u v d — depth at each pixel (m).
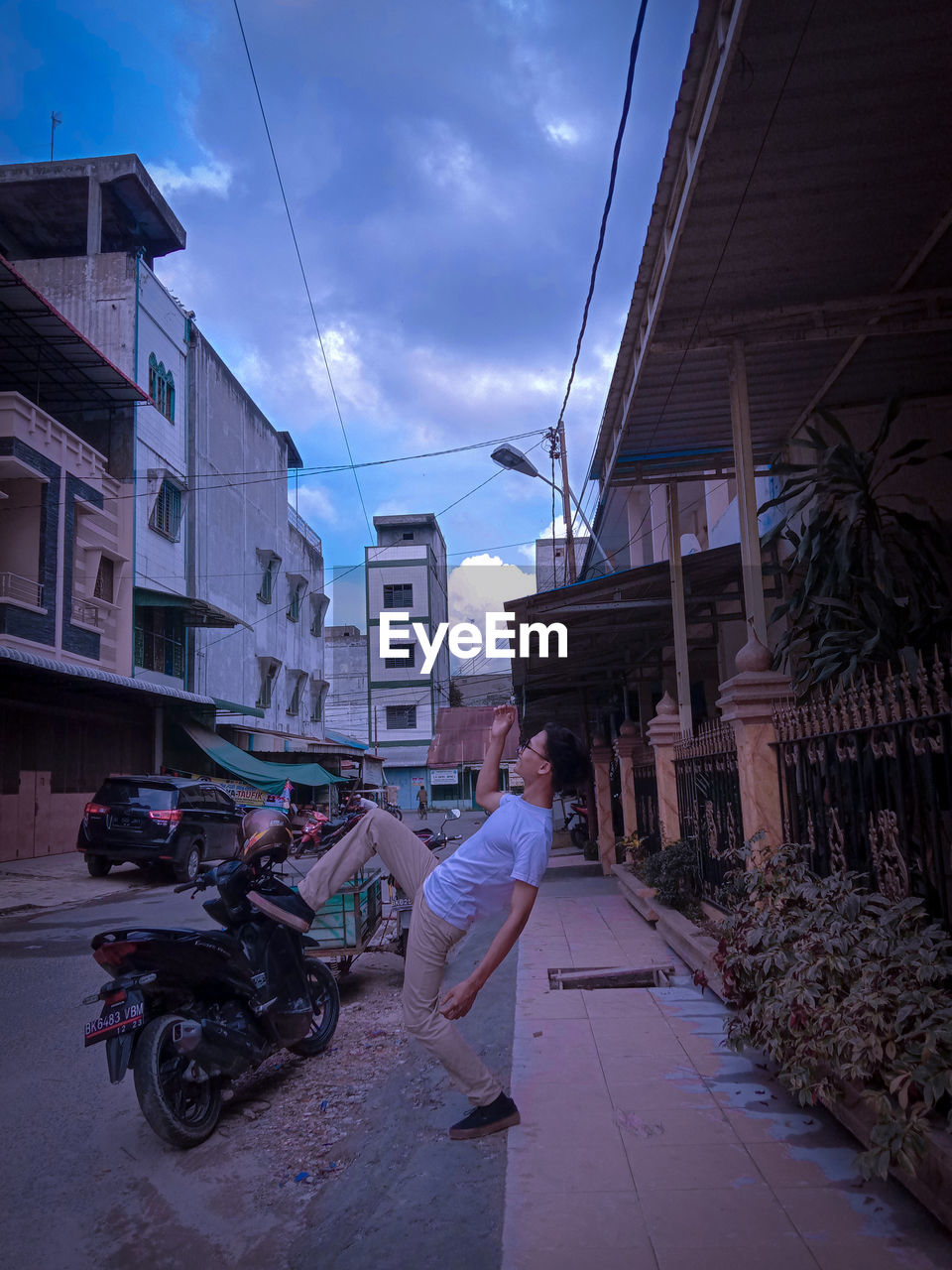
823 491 7.72
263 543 31.33
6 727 16.81
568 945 7.44
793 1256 2.53
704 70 4.83
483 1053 4.70
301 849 7.05
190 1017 4.23
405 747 47.31
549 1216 2.84
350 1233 2.99
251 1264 2.94
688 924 6.71
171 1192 3.54
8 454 16.67
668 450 10.21
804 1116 3.53
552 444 18.59
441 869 3.59
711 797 6.40
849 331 7.09
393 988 6.99
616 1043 4.62
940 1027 2.75
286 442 34.69
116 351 21.58
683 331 7.11
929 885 3.36
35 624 17.41
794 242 6.15
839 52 4.49
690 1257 2.55
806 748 4.50
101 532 20.16
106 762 20.30
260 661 30.97
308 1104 4.46
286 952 4.79
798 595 7.35
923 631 6.36
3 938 9.82
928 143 5.21
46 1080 4.93
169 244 26.53
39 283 22.06
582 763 3.51
